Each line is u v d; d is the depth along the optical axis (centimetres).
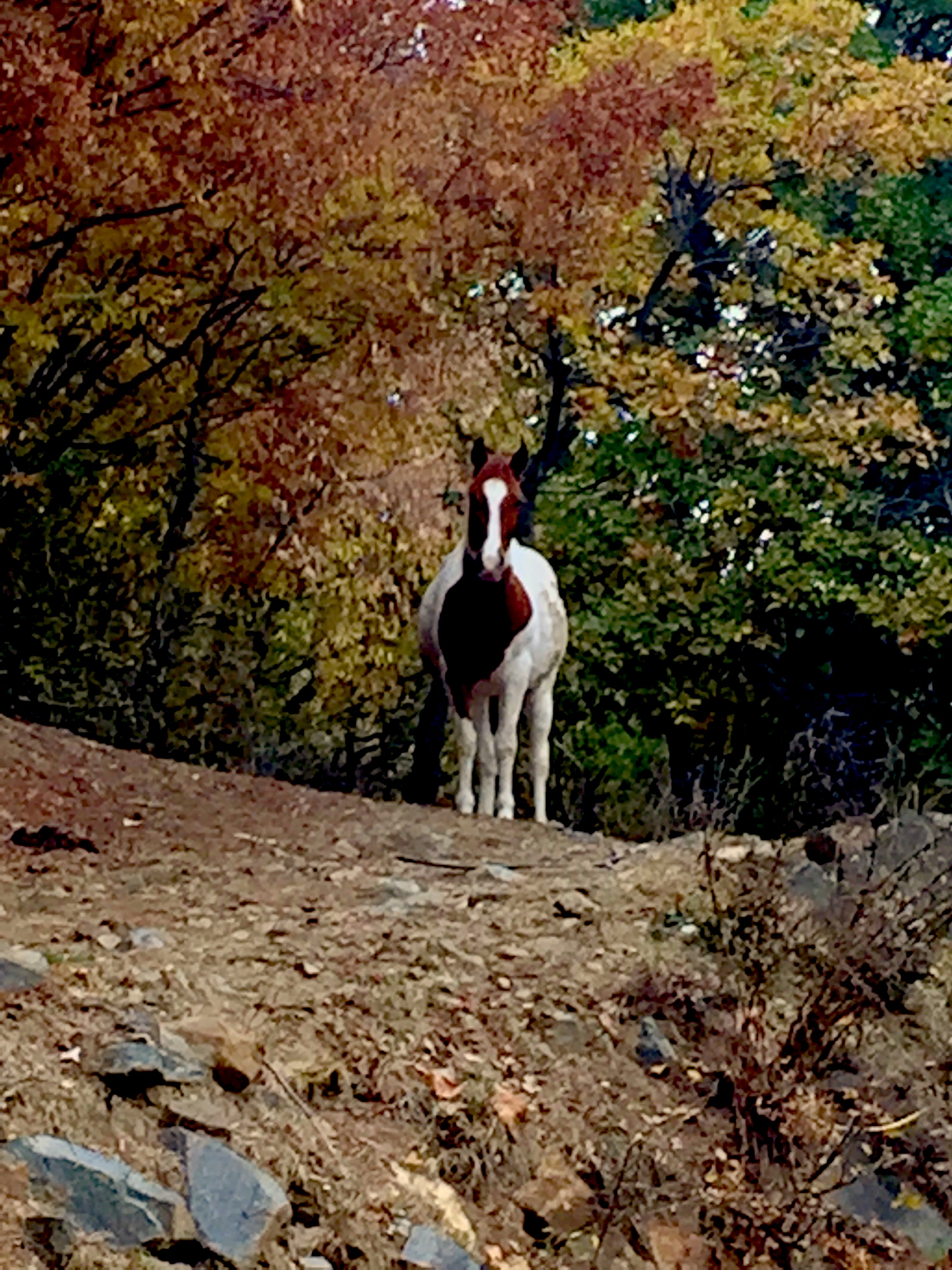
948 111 1673
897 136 1659
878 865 726
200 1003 523
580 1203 503
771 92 1658
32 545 1471
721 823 855
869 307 1838
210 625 1563
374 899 709
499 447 1527
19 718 1205
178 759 1544
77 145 919
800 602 1884
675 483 1888
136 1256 396
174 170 994
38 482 1305
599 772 1691
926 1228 554
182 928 626
